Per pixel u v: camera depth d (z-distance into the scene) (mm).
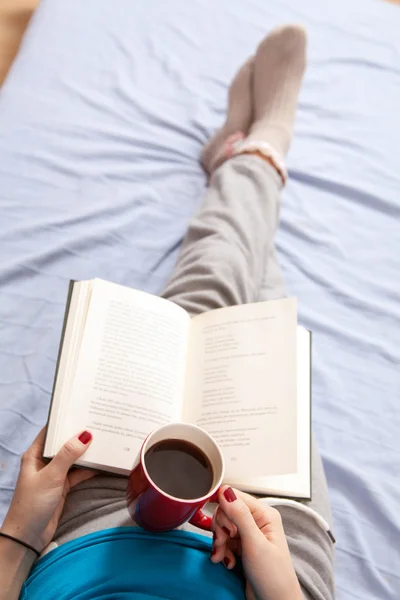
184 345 726
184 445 546
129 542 599
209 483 530
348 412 959
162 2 1340
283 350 689
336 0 1478
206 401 683
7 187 1001
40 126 1084
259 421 652
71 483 667
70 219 998
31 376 862
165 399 674
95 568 578
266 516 583
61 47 1195
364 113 1319
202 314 752
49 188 1026
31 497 586
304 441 679
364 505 879
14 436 812
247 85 1211
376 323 1062
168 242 1062
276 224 1025
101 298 688
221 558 584
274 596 552
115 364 661
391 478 914
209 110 1261
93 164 1083
